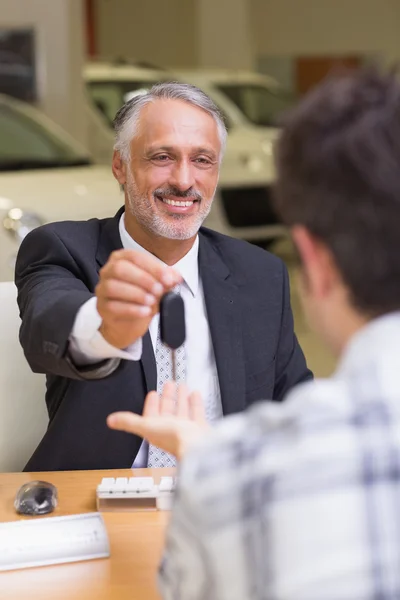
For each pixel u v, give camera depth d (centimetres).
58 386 241
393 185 100
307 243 107
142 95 248
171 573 106
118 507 195
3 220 496
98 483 212
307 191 104
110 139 902
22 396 258
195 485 99
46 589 162
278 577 93
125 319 178
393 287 102
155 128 243
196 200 246
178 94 245
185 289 251
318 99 107
